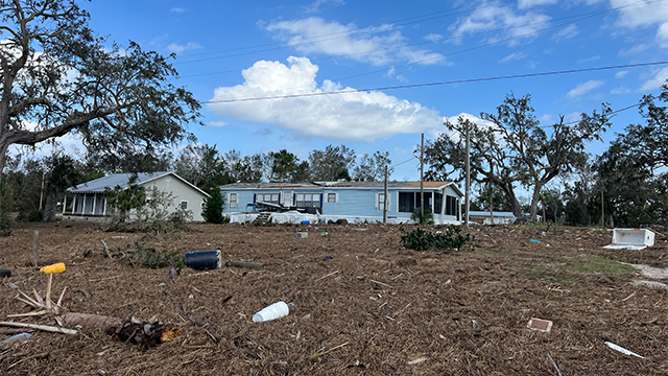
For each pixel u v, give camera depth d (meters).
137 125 18.03
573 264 8.41
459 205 33.16
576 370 3.53
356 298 5.63
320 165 67.19
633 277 7.07
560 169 39.66
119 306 5.20
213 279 6.77
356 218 28.03
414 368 3.57
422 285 6.41
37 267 7.93
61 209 47.44
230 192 33.22
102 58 17.38
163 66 18.09
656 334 4.28
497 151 40.06
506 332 4.38
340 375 3.44
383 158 67.94
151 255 8.20
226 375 3.43
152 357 3.76
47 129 18.33
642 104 34.44
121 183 30.02
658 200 37.81
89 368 3.54
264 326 4.50
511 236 15.11
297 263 8.45
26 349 3.84
